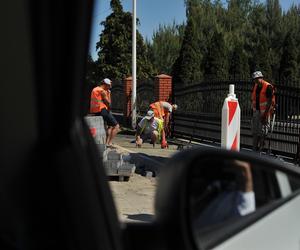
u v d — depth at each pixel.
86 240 1.53
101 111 13.12
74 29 1.39
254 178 2.26
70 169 1.49
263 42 48.81
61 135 1.47
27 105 1.41
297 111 11.44
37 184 1.44
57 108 1.44
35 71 1.39
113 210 1.70
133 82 19.91
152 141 13.93
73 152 1.50
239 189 2.15
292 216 2.44
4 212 1.47
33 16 1.35
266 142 12.23
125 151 12.95
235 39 59.94
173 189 1.78
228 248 1.97
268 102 11.23
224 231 2.01
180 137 17.16
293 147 11.49
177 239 1.74
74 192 1.50
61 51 1.39
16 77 1.40
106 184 1.69
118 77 35.22
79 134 1.52
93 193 1.57
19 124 1.42
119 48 35.66
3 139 1.42
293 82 11.62
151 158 11.67
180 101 17.27
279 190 2.45
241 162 2.19
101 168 1.68
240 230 2.09
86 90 1.55
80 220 1.52
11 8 1.36
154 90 18.95
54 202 1.47
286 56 39.91
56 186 1.47
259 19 62.50
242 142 13.48
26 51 1.37
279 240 2.29
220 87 14.80
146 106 20.31
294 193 2.58
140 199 7.33
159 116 13.97
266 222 2.25
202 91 15.85
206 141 15.51
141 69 36.97
